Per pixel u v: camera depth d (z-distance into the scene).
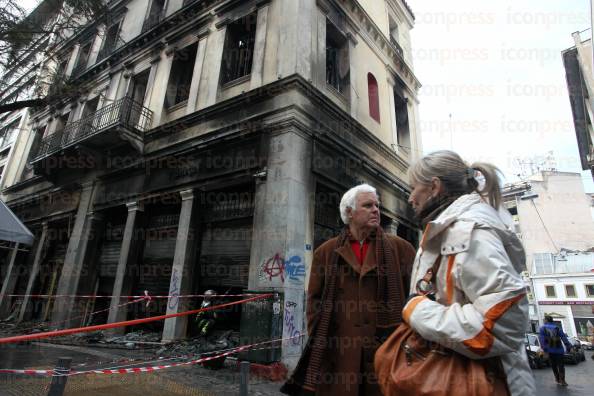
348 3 11.90
